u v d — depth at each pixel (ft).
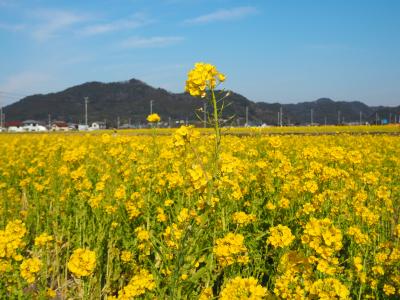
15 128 382.63
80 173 22.53
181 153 20.83
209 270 13.51
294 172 25.84
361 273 13.55
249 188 22.20
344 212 19.70
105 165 34.37
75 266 11.27
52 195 25.76
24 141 73.61
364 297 13.84
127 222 19.61
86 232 19.02
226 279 13.79
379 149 53.98
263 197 20.84
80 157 29.84
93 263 11.34
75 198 22.27
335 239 11.41
